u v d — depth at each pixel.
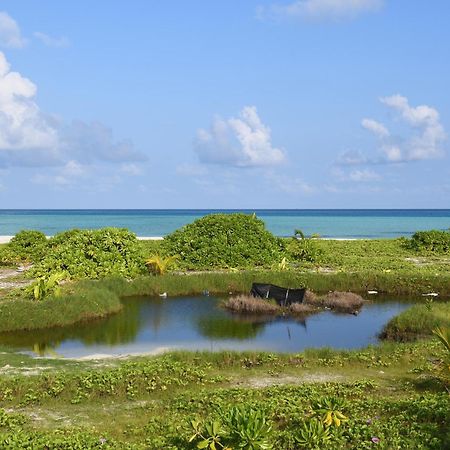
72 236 33.38
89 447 9.91
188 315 23.11
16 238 38.56
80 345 18.73
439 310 21.78
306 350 17.19
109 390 13.27
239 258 34.16
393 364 16.03
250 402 11.89
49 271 29.11
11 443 9.96
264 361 16.16
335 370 15.53
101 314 22.42
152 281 27.31
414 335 19.88
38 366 15.62
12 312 20.52
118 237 31.06
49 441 10.05
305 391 12.96
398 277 28.50
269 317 22.97
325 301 25.14
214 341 19.52
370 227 103.88
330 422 10.51
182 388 13.79
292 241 38.84
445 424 10.87
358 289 28.12
